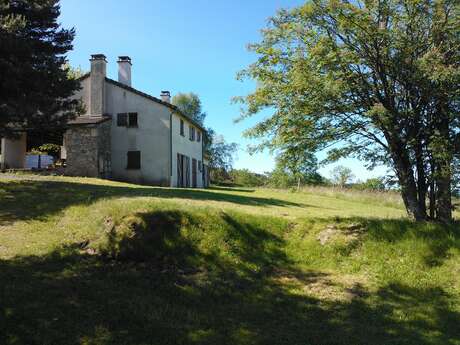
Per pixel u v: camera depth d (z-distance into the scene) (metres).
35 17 17.33
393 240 8.98
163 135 27.48
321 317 6.70
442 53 8.70
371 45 8.88
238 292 7.60
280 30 9.74
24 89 15.62
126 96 27.97
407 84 8.96
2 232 10.34
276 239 9.86
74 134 25.70
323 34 9.34
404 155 9.32
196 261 8.79
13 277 7.56
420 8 8.60
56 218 11.34
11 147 28.55
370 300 7.29
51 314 6.28
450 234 8.65
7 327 5.83
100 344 5.60
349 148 9.79
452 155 8.61
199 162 35.81
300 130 9.59
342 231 9.70
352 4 8.69
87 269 8.24
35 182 17.09
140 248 8.89
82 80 28.12
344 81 8.82
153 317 6.39
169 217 9.66
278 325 6.40
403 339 5.95
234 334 6.03
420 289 7.63
